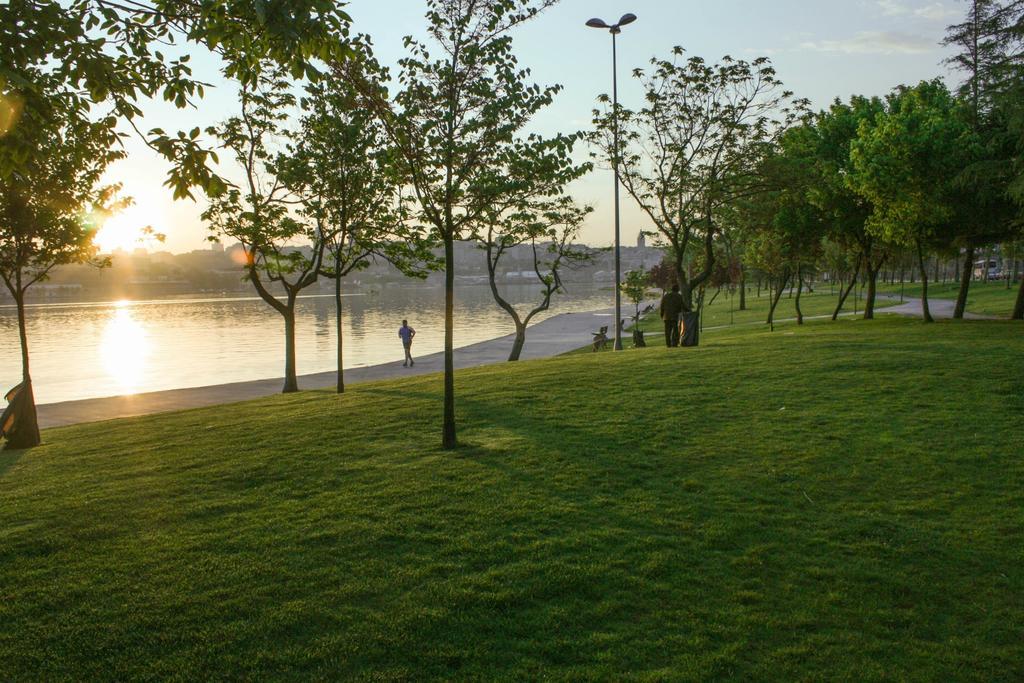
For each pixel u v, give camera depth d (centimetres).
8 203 1184
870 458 834
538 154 969
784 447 884
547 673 421
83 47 501
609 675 420
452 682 411
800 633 471
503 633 463
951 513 671
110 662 427
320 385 2458
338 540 607
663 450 884
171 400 2170
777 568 561
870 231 2619
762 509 684
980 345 1639
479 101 920
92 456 1007
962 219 2480
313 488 759
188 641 450
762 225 2917
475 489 738
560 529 630
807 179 2391
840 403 1113
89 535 627
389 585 524
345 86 941
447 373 921
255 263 2038
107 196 1339
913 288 8100
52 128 618
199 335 5697
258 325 6950
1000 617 493
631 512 671
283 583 527
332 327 6462
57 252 1315
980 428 943
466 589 516
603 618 484
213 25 532
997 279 8162
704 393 1227
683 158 2425
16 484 845
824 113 3288
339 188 1927
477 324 6569
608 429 995
